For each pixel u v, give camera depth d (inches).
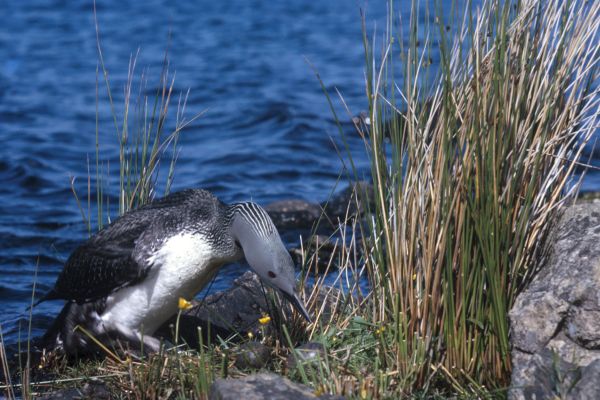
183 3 1872.5
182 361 389.7
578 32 387.2
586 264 357.7
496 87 357.7
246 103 1065.5
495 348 362.0
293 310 424.5
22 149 884.6
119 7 1825.8
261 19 1692.9
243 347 394.3
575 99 407.2
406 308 377.4
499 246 357.4
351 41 1462.8
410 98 385.7
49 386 403.5
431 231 368.8
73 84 1189.1
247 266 598.5
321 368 354.6
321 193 760.3
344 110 1031.6
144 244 401.7
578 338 347.3
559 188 387.9
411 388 358.9
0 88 1167.0
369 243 424.2
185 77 1236.5
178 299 409.4
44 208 725.3
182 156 861.8
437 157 371.2
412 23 387.2
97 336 418.9
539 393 334.3
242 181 797.2
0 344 418.9
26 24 1648.6
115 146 902.4
